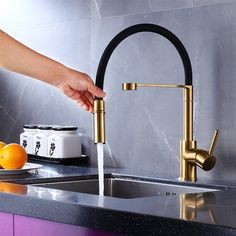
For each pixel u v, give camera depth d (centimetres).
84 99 213
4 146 245
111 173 245
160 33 218
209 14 229
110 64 267
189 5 236
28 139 294
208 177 232
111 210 156
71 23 286
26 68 209
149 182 231
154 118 250
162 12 245
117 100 264
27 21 310
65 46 289
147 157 253
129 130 260
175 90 241
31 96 310
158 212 152
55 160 276
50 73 208
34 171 250
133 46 257
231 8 222
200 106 233
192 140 223
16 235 186
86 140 281
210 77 230
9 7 321
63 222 168
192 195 183
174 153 242
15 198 183
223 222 140
